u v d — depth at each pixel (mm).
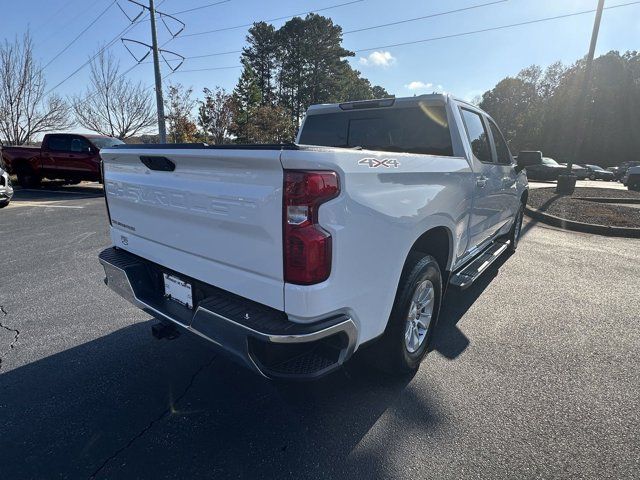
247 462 2055
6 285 4574
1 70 21422
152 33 17828
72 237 6973
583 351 3195
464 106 3633
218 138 26250
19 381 2750
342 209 1845
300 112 60188
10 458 2070
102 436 2242
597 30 11922
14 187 14648
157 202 2479
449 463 2049
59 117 23953
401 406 2504
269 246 1876
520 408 2488
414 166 2393
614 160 48281
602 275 5160
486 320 3762
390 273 2246
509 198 4906
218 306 2051
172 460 2066
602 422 2369
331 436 2246
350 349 2051
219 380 2791
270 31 59094
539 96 62969
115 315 3805
